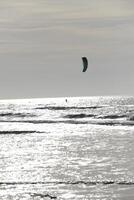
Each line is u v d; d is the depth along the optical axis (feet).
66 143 340.59
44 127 526.57
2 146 324.60
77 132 445.37
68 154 273.13
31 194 165.58
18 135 422.82
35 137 398.21
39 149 302.45
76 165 227.61
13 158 256.52
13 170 214.48
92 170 211.61
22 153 280.10
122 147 304.71
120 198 157.28
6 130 480.64
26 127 530.27
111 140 355.77
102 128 491.31
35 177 196.24
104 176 195.62
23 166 225.97
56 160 246.68
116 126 517.55
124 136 386.52
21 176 198.29
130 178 190.19
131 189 169.99
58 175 199.41
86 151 287.28
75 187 175.52
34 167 222.69
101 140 358.02
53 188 174.19
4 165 230.48
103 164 229.25
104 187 174.40
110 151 284.20
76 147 311.68
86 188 173.37
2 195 165.07
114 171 207.41
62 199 157.48
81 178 192.54
